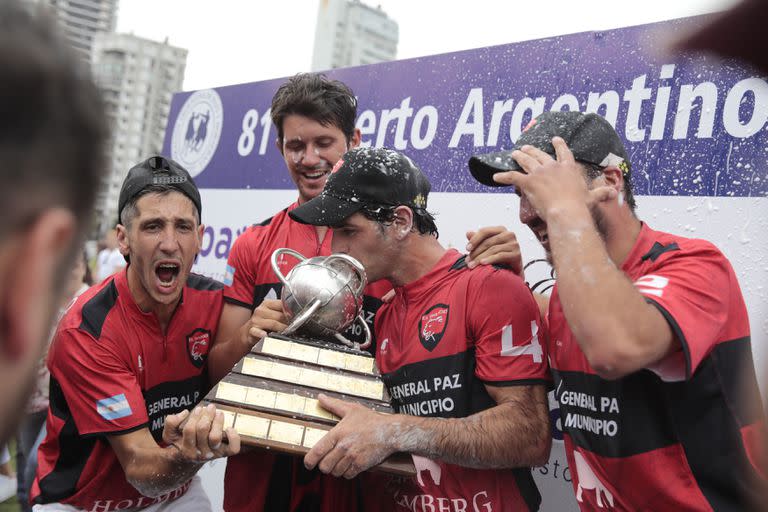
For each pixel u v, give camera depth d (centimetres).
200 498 279
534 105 297
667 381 165
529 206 188
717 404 163
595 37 281
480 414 198
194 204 246
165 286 240
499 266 219
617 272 157
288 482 246
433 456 193
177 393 256
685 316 156
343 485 244
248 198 422
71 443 248
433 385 214
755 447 149
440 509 216
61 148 34
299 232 273
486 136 312
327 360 212
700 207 248
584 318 154
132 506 258
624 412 173
